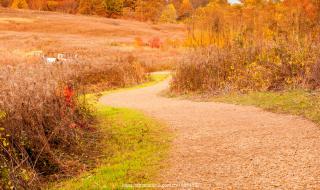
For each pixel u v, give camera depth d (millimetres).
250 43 23094
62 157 10062
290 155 8945
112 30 87562
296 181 7434
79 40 66625
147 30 93500
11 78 11219
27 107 9930
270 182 7504
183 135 11672
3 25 82250
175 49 55750
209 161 9086
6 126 9031
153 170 8789
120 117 14891
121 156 10188
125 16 124062
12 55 35938
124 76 28734
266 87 18469
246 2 29344
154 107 17422
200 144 10570
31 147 9445
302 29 22828
